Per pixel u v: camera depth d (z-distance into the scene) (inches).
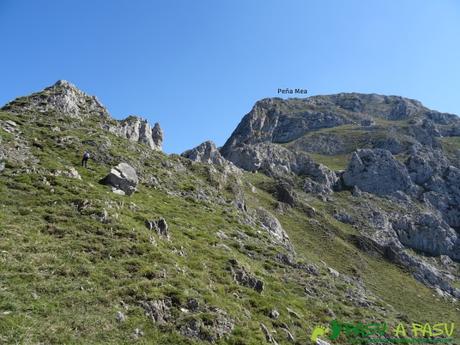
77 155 1982.0
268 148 6747.1
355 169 6619.1
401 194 6343.5
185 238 1493.6
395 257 4001.0
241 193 3307.1
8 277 901.2
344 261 3535.9
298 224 4025.6
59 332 787.4
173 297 1002.7
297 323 1239.5
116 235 1208.8
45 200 1305.4
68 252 1058.1
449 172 7042.3
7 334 735.1
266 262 1760.6
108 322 861.8
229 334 970.7
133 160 2284.7
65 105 2652.6
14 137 1862.7
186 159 3265.3
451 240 5590.6
